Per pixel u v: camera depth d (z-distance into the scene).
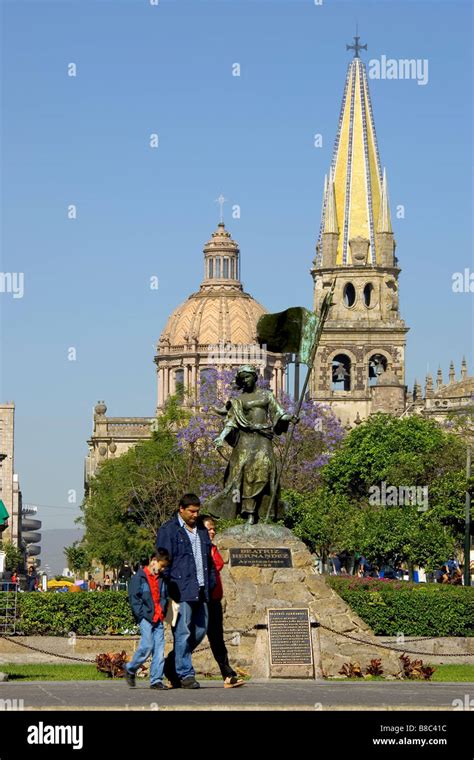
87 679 49.50
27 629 64.94
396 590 68.44
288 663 45.88
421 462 130.38
